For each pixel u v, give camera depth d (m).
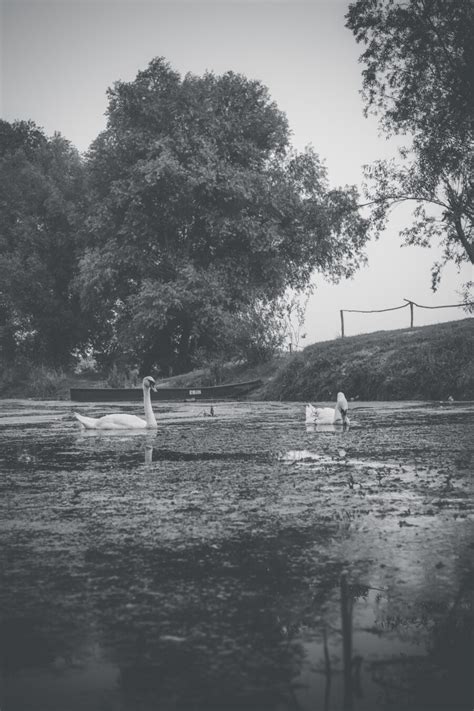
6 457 9.75
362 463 8.12
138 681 2.52
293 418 17.52
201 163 41.94
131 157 45.03
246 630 2.97
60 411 24.75
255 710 2.28
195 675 2.56
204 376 36.69
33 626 3.07
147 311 40.44
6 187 56.09
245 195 40.84
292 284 50.31
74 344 58.41
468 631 2.90
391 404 22.33
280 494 6.18
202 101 44.25
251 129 46.59
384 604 3.25
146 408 14.81
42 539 4.73
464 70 26.94
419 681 2.46
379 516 5.18
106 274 42.88
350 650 2.74
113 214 44.72
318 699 2.34
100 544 4.57
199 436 12.48
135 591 3.54
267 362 35.72
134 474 7.70
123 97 44.97
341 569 3.84
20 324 55.31
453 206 29.55
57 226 56.12
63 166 58.38
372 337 30.23
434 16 27.70
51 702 2.36
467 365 24.45
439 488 6.30
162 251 45.03
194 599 3.39
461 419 14.83
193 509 5.63
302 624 3.03
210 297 40.31
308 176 47.06
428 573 3.73
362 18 28.45
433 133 28.44
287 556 4.14
